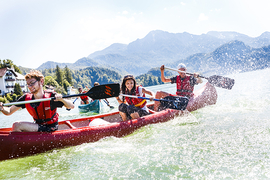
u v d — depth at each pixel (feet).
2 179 7.37
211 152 8.13
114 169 7.57
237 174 6.34
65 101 9.91
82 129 11.14
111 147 10.19
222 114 14.84
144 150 9.25
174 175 6.71
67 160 8.89
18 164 8.80
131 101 14.25
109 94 12.42
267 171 6.30
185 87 17.95
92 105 27.02
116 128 12.09
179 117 15.53
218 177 6.30
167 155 8.36
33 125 9.89
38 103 9.53
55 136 10.14
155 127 13.16
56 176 7.35
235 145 8.50
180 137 10.50
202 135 10.38
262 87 30.32
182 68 18.04
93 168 7.80
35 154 9.71
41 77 9.62
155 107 17.08
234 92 28.17
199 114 15.94
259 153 7.53
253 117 12.74
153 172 7.06
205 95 19.02
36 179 7.21
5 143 9.00
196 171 6.81
